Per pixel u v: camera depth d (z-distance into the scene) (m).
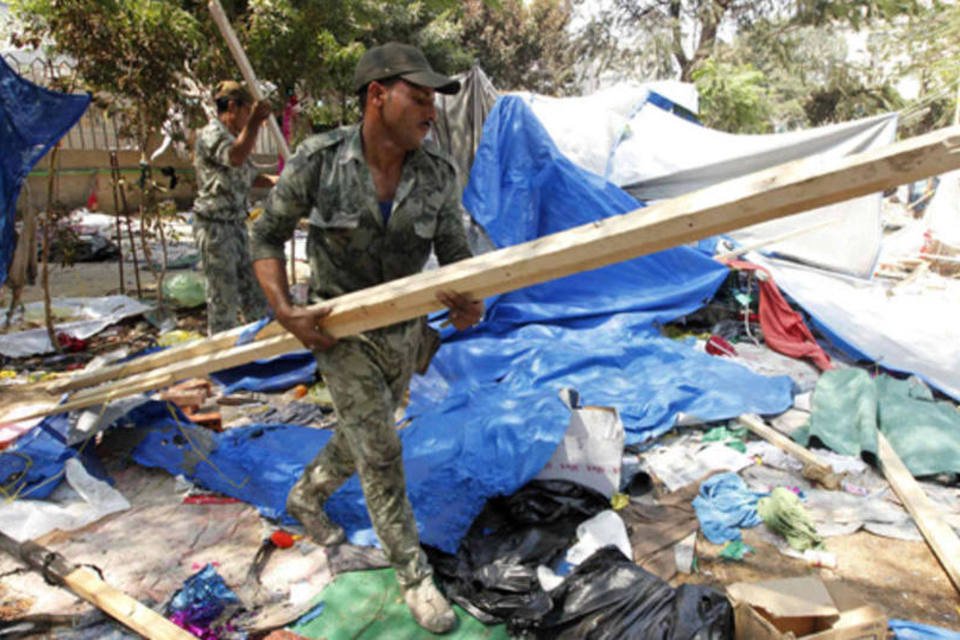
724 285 6.79
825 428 4.11
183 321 6.64
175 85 6.42
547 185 6.39
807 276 7.64
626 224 1.81
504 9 26.28
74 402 3.54
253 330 2.93
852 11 24.20
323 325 2.38
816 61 27.97
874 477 3.71
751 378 4.84
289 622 2.54
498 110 6.38
